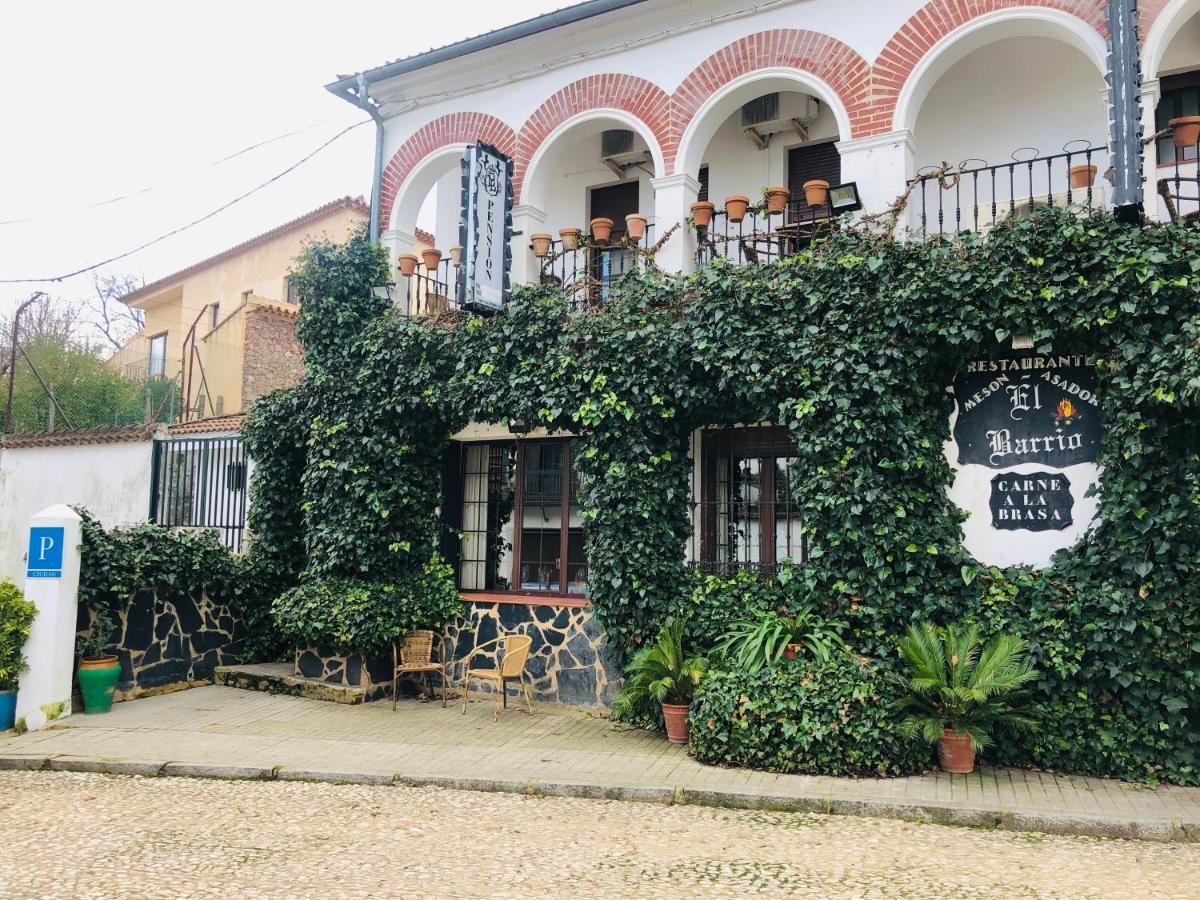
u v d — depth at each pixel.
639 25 10.77
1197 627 7.11
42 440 15.12
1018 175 10.18
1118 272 7.33
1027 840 6.14
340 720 9.62
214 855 5.85
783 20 9.88
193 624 11.46
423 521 11.29
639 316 9.43
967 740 7.45
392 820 6.61
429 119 12.27
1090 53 8.28
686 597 9.32
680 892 5.20
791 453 9.66
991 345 8.16
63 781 7.84
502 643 10.68
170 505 13.91
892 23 9.26
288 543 12.28
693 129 10.31
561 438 10.99
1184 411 7.21
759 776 7.40
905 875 5.46
